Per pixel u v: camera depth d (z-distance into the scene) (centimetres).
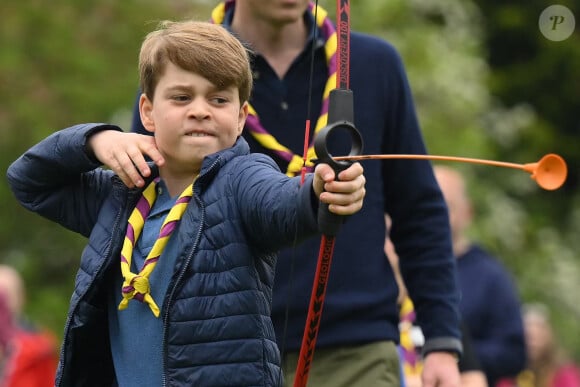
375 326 1323
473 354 1585
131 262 1040
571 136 5034
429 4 3978
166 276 1024
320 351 1314
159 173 1066
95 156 1062
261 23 1331
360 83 1348
